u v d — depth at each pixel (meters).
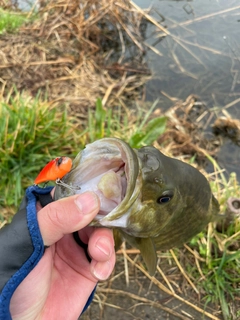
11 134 0.43
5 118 0.44
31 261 0.19
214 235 0.40
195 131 0.56
